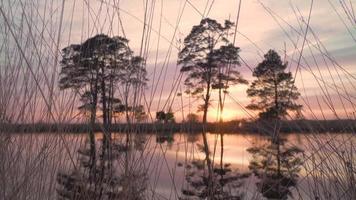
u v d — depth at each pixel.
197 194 2.48
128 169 2.30
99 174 2.38
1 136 2.26
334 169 2.70
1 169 2.18
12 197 2.15
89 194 2.33
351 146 2.76
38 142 2.33
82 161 2.39
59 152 2.36
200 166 2.61
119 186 2.34
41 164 2.30
